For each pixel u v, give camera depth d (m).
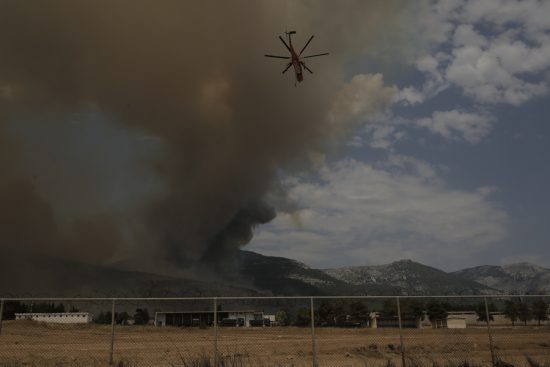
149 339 36.78
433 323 49.78
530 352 27.11
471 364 20.19
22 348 29.56
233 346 32.12
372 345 31.00
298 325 56.16
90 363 21.64
